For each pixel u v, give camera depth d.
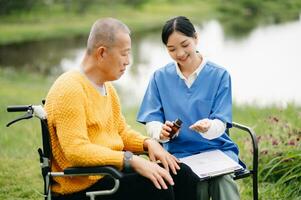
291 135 5.36
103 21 3.22
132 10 45.91
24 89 14.45
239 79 17.03
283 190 4.73
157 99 3.93
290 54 22.41
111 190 3.01
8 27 35.66
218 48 25.23
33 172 5.67
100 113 3.27
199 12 47.03
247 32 32.47
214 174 3.37
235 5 47.25
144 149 3.56
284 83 16.03
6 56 25.16
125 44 3.21
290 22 38.59
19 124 8.57
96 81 3.29
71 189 3.20
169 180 3.10
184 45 3.68
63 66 22.56
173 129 3.60
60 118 3.09
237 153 3.87
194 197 3.41
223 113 3.67
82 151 3.03
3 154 6.43
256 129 6.39
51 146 3.17
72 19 39.94
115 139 3.38
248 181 5.07
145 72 20.47
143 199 3.20
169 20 3.73
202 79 3.82
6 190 5.08
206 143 3.77
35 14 40.66
